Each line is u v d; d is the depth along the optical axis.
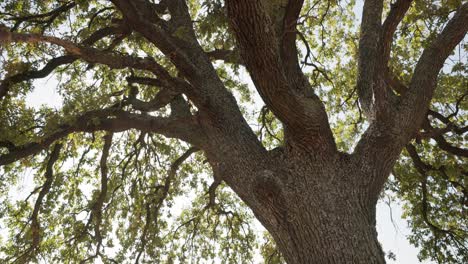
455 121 11.68
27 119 8.62
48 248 11.38
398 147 7.33
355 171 7.10
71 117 7.64
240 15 5.38
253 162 7.40
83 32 9.95
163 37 7.65
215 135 7.91
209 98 7.87
